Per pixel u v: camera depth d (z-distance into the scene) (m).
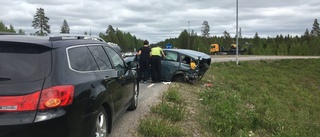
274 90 22.83
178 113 7.53
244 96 14.59
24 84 3.66
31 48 3.94
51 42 4.11
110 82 5.21
